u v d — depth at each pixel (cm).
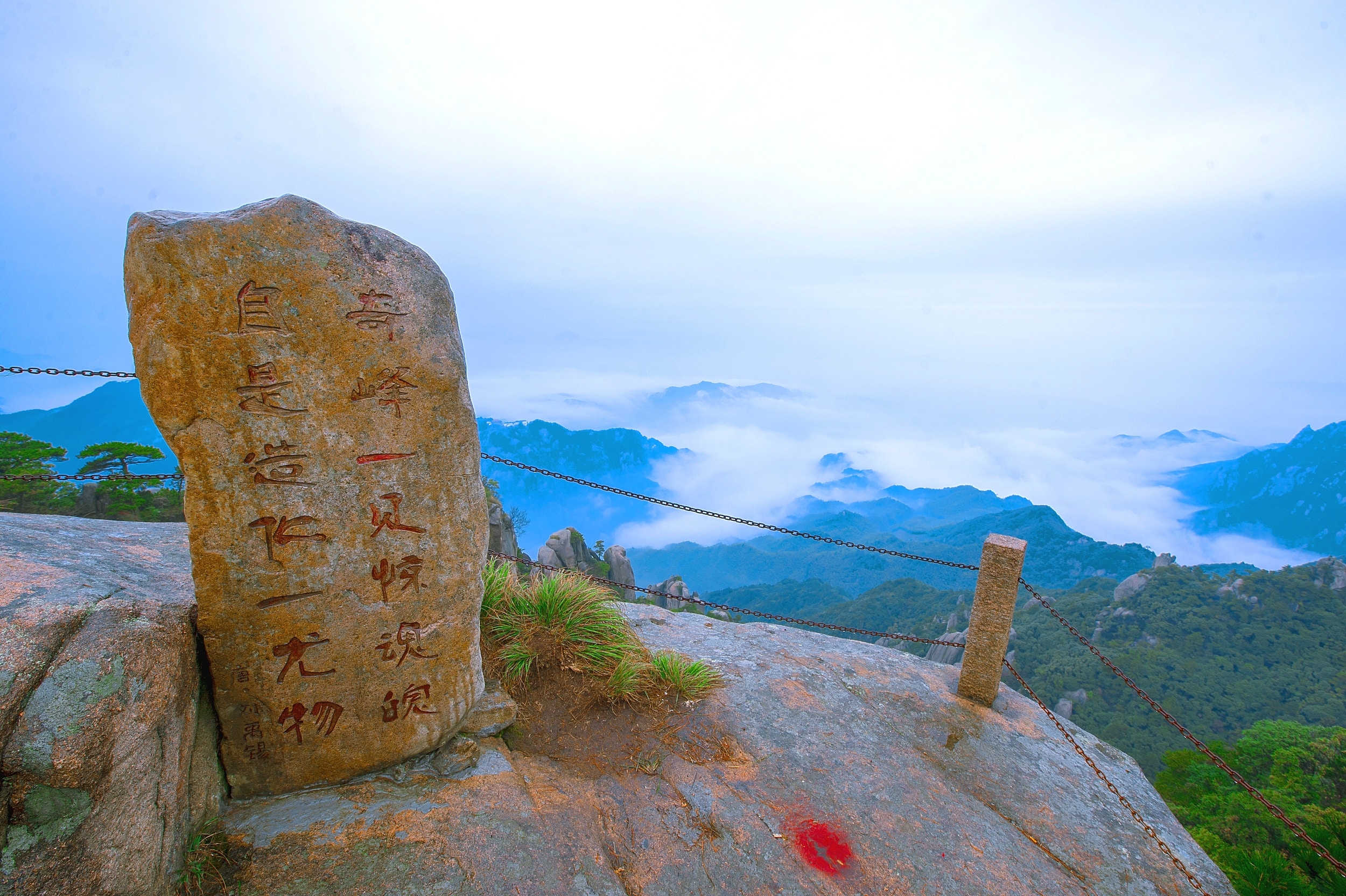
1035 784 456
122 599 289
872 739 479
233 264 295
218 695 331
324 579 336
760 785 421
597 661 504
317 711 350
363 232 320
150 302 286
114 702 247
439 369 340
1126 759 512
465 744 393
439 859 321
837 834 387
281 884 300
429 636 368
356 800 353
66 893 232
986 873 373
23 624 247
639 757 434
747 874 354
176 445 300
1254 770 2231
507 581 554
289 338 309
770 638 629
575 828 359
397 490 344
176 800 291
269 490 318
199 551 311
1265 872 466
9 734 225
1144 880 390
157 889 274
